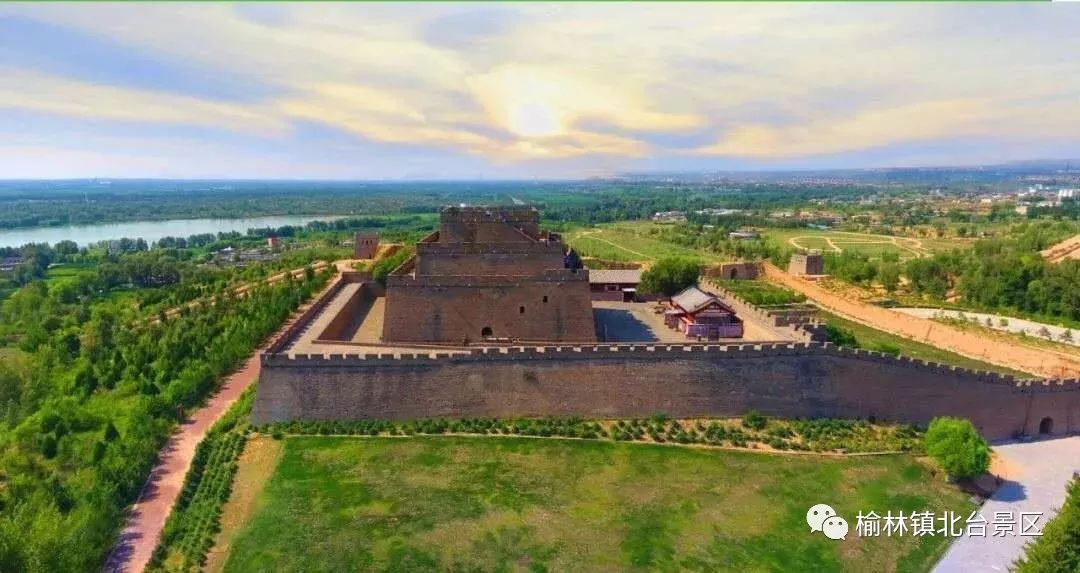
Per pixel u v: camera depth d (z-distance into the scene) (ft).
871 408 246.88
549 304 264.31
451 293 262.26
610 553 166.20
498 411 229.25
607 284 374.63
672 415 234.79
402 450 207.82
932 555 177.06
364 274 385.91
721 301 307.78
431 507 179.73
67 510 183.52
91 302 545.44
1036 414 260.62
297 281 424.46
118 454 208.85
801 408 241.55
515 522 175.52
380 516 174.91
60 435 237.04
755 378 239.09
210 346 304.30
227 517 173.37
